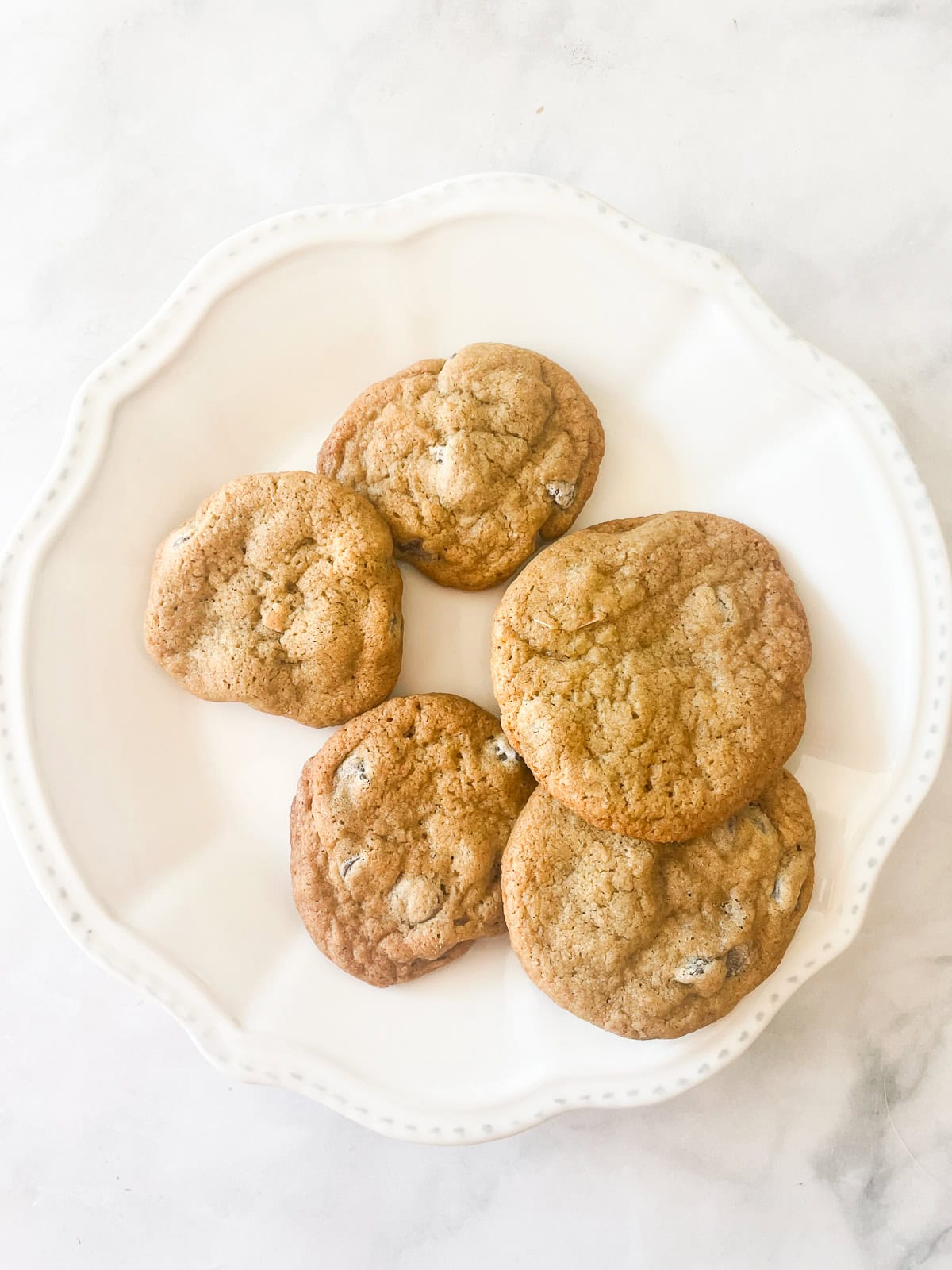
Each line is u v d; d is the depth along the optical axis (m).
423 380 0.34
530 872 0.33
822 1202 0.39
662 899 0.33
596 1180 0.39
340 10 0.39
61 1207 0.40
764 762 0.33
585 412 0.35
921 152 0.38
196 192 0.39
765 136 0.38
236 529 0.34
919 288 0.38
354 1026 0.36
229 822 0.36
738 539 0.34
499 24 0.39
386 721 0.35
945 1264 0.38
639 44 0.38
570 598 0.33
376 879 0.34
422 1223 0.39
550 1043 0.35
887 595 0.35
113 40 0.39
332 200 0.39
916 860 0.38
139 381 0.35
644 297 0.35
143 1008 0.39
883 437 0.35
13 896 0.39
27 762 0.35
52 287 0.39
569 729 0.32
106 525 0.35
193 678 0.35
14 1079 0.40
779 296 0.38
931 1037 0.38
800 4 0.38
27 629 0.35
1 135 0.39
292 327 0.35
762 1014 0.35
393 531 0.35
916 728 0.35
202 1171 0.39
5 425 0.39
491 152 0.39
